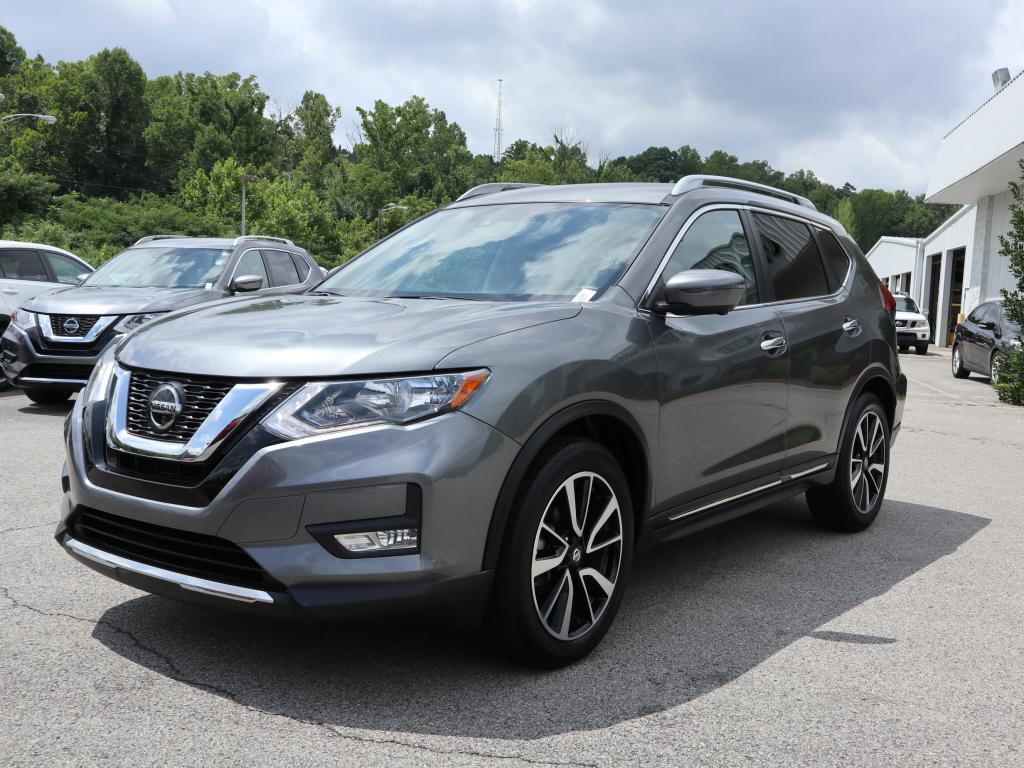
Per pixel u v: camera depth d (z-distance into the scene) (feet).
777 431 13.37
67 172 294.25
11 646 9.98
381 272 12.86
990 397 44.62
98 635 10.36
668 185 13.12
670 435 11.05
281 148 421.18
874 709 9.07
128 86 307.37
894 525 17.06
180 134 324.19
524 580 9.15
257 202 244.63
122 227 188.85
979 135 71.36
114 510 9.18
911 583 13.38
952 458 25.12
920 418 34.50
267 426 8.50
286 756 7.77
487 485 8.78
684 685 9.52
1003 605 12.46
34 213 163.02
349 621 8.50
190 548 8.95
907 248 129.49
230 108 314.14
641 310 11.02
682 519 11.73
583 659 10.13
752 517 17.43
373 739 8.13
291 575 8.34
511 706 8.86
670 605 12.12
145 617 10.95
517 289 11.39
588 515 10.12
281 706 8.72
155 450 8.88
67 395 31.42
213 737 8.07
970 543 15.84
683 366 11.22
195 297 29.17
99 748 7.81
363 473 8.34
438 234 13.48
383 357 8.76
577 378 9.62
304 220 251.39
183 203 259.19
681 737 8.35
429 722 8.48
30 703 8.63
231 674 9.41
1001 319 50.06
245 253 32.78
